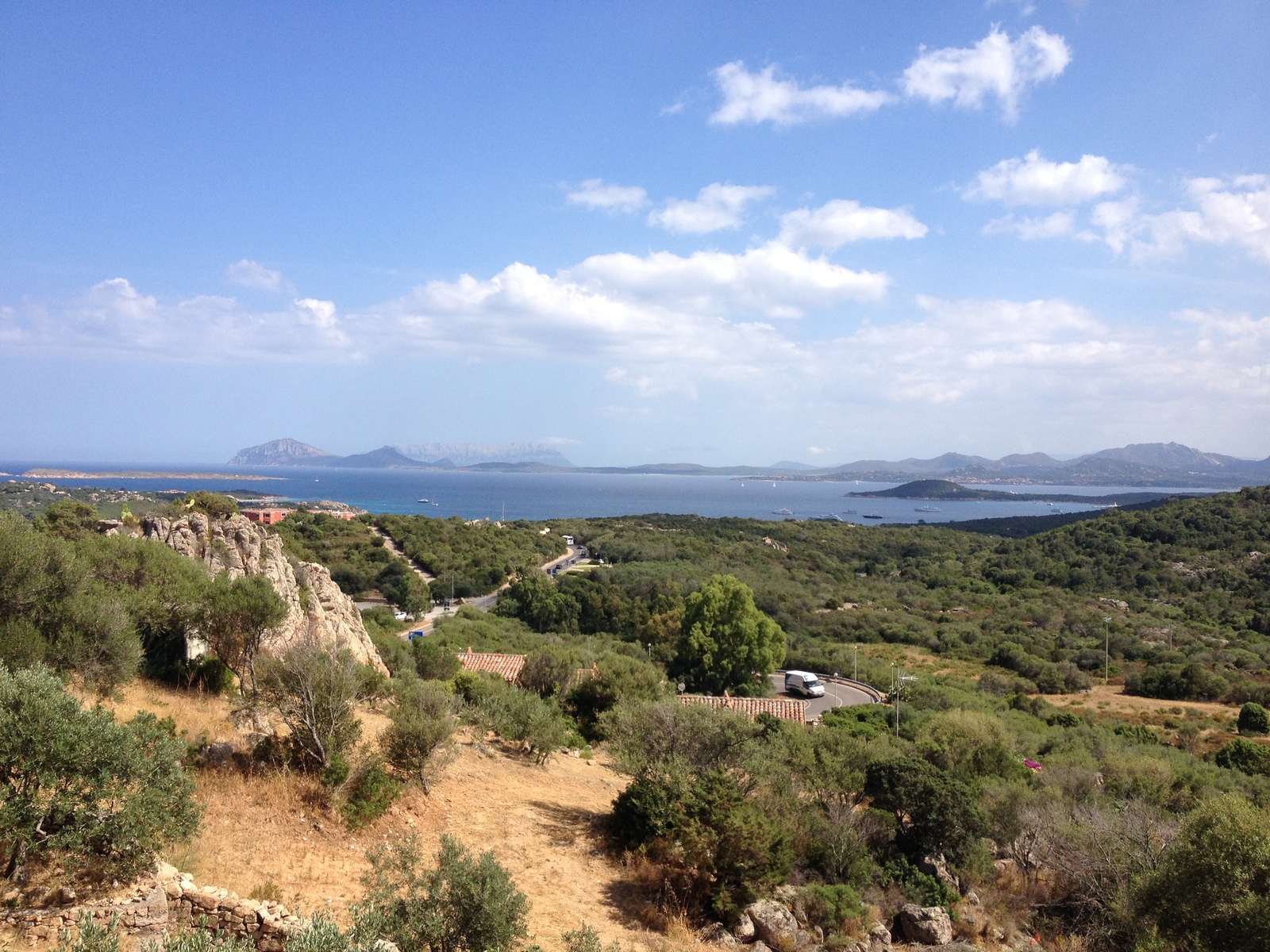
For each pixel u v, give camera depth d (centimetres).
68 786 845
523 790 1908
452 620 6109
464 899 888
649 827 1552
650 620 6212
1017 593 9681
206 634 1784
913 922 1507
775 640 4862
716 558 10662
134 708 1416
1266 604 8144
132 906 797
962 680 5884
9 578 1396
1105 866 1714
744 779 1864
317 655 1505
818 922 1444
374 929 801
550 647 4103
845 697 4762
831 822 1792
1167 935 1312
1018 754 3052
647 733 1888
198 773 1270
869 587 10081
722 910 1347
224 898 852
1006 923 1633
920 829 1912
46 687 873
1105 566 10294
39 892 805
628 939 1223
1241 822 1270
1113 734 4050
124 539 1838
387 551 8138
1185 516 11119
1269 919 1145
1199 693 5628
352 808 1316
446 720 1659
